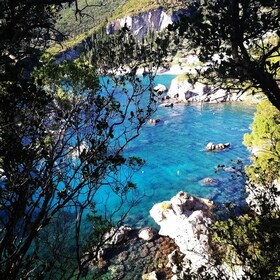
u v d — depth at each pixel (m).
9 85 5.74
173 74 131.00
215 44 5.74
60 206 7.02
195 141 51.09
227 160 42.56
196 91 82.19
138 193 33.78
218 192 33.16
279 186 14.00
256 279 6.81
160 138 52.88
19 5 5.89
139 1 186.38
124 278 21.47
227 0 5.38
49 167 6.86
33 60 7.48
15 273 6.19
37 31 7.20
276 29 5.57
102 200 31.02
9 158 5.67
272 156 16.02
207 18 5.58
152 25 168.75
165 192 34.25
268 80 5.68
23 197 6.22
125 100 42.06
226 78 5.84
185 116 66.50
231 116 64.25
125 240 25.77
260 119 24.20
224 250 10.48
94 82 8.12
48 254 9.88
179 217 26.83
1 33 5.45
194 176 37.94
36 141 6.64
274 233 6.97
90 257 8.09
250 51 6.56
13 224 6.08
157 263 22.97
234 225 9.20
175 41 6.17
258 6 5.55
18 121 5.98
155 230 27.25
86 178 7.34
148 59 7.84
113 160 7.56
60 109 7.70
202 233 23.81
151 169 40.38
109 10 198.25
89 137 7.98
